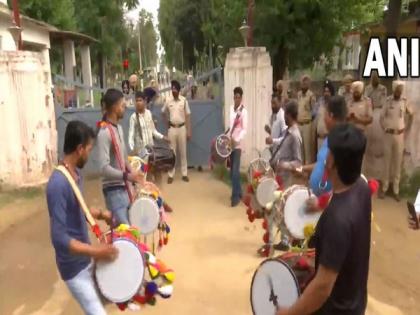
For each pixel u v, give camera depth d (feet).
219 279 16.65
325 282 6.95
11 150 27.35
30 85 27.71
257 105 29.76
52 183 9.67
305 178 17.42
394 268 18.04
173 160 24.31
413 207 12.35
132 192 15.53
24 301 15.57
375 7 49.96
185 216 23.79
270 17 47.44
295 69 54.49
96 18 111.14
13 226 22.54
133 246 10.37
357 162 7.07
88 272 10.21
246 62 29.53
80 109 31.78
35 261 18.71
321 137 28.02
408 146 27.09
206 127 32.68
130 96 32.60
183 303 14.97
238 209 24.82
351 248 7.06
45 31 65.46
